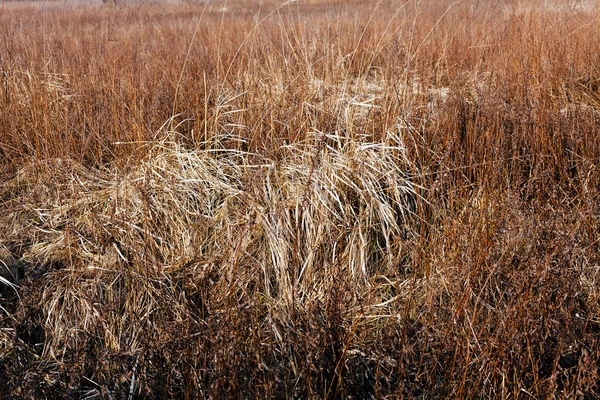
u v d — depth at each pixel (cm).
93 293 316
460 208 373
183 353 265
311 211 356
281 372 270
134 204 374
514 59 554
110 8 1109
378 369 254
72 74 548
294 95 472
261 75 566
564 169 393
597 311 297
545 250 300
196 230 362
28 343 296
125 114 477
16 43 616
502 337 263
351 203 386
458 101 467
